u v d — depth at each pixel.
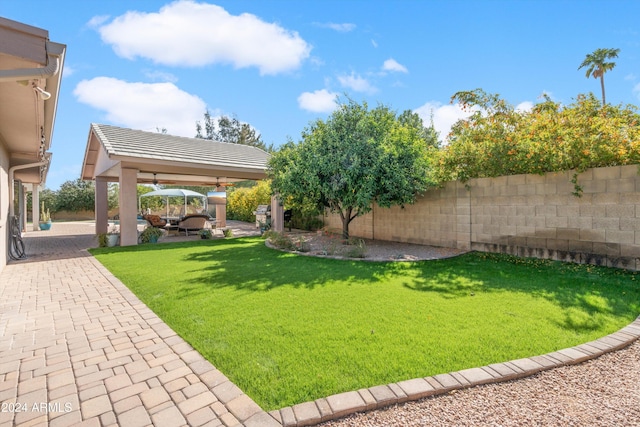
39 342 3.58
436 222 9.66
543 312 4.14
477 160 8.20
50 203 30.72
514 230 7.67
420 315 4.12
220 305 4.63
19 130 7.14
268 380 2.72
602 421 2.24
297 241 10.70
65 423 2.27
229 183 21.23
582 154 6.28
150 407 2.43
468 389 2.59
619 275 5.64
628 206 5.91
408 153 8.83
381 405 2.41
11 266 7.93
